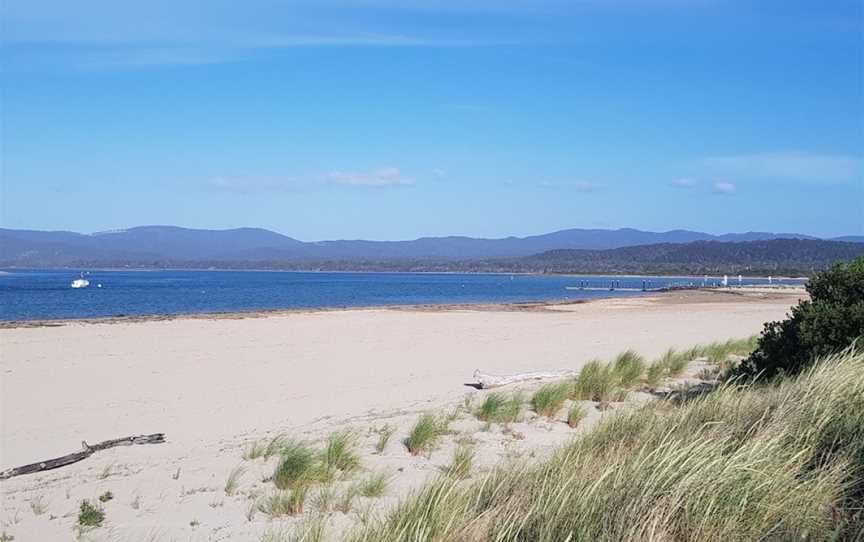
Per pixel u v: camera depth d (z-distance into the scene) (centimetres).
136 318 3281
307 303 5822
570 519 449
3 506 684
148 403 1266
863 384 696
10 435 1027
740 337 2552
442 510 479
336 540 504
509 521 461
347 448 825
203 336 2406
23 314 4256
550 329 2847
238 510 655
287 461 738
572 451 638
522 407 1117
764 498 469
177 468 804
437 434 912
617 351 2081
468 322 3162
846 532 451
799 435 588
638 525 439
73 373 1603
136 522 629
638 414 771
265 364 1766
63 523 631
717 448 552
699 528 443
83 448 914
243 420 1121
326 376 1587
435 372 1653
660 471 496
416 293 8494
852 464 534
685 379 1411
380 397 1321
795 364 1033
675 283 14038
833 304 1037
